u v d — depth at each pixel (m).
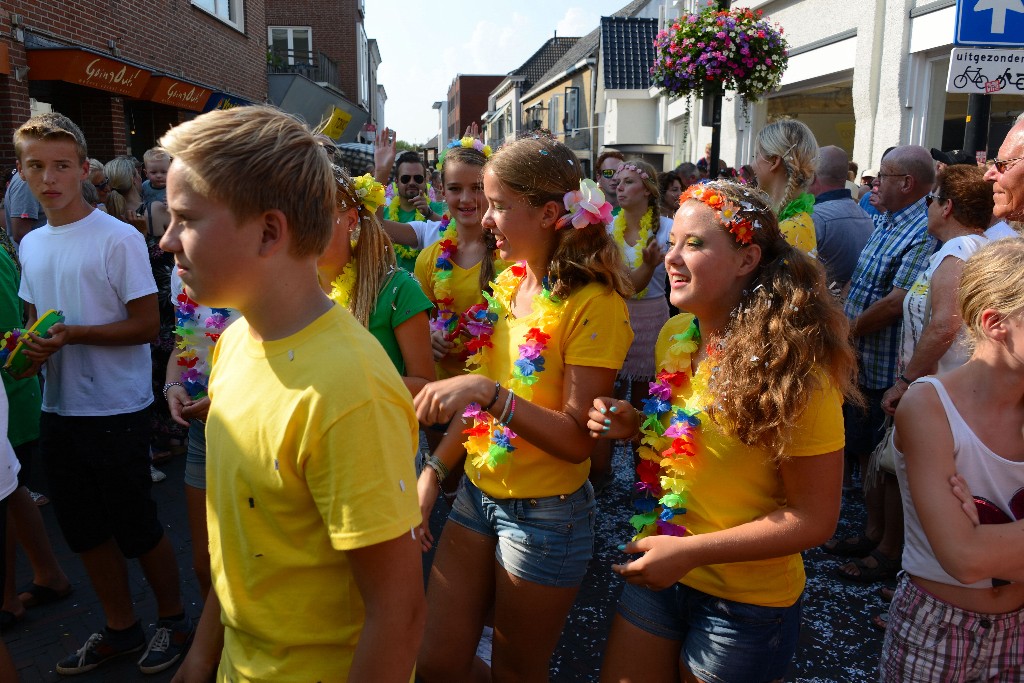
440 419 1.89
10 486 2.47
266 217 1.22
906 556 1.92
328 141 2.86
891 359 3.92
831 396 1.68
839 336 1.69
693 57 7.40
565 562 2.14
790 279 1.72
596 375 2.05
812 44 11.04
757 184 4.13
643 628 1.95
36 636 3.15
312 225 1.27
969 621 1.80
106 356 2.87
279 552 1.31
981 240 2.93
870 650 3.08
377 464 1.24
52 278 2.92
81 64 8.13
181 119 12.34
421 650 2.26
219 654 1.72
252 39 15.82
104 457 2.80
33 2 7.90
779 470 1.77
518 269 2.40
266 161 1.20
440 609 2.27
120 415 2.86
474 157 3.31
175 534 4.07
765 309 1.70
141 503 2.88
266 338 1.32
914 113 8.77
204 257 1.22
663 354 2.11
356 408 1.23
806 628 3.22
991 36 4.27
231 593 1.37
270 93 17.77
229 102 13.48
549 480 2.13
